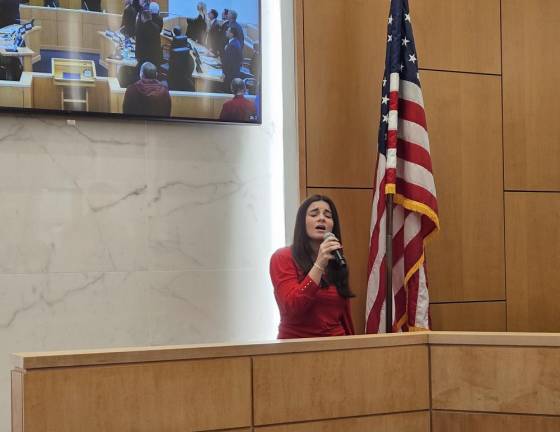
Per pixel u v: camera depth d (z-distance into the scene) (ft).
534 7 24.29
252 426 13.44
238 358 13.37
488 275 23.50
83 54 19.76
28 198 19.48
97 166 20.18
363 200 22.43
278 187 22.15
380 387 14.56
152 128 20.77
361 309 22.22
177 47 20.71
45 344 19.45
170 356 12.81
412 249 20.88
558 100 24.22
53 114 19.48
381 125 20.99
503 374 14.55
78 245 19.90
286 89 22.16
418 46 23.09
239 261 21.57
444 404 14.90
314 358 14.02
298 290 15.52
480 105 23.65
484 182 23.58
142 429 12.52
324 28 22.24
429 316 21.34
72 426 12.00
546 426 14.30
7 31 19.06
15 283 19.26
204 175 21.29
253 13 21.63
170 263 20.80
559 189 24.22
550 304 23.98
